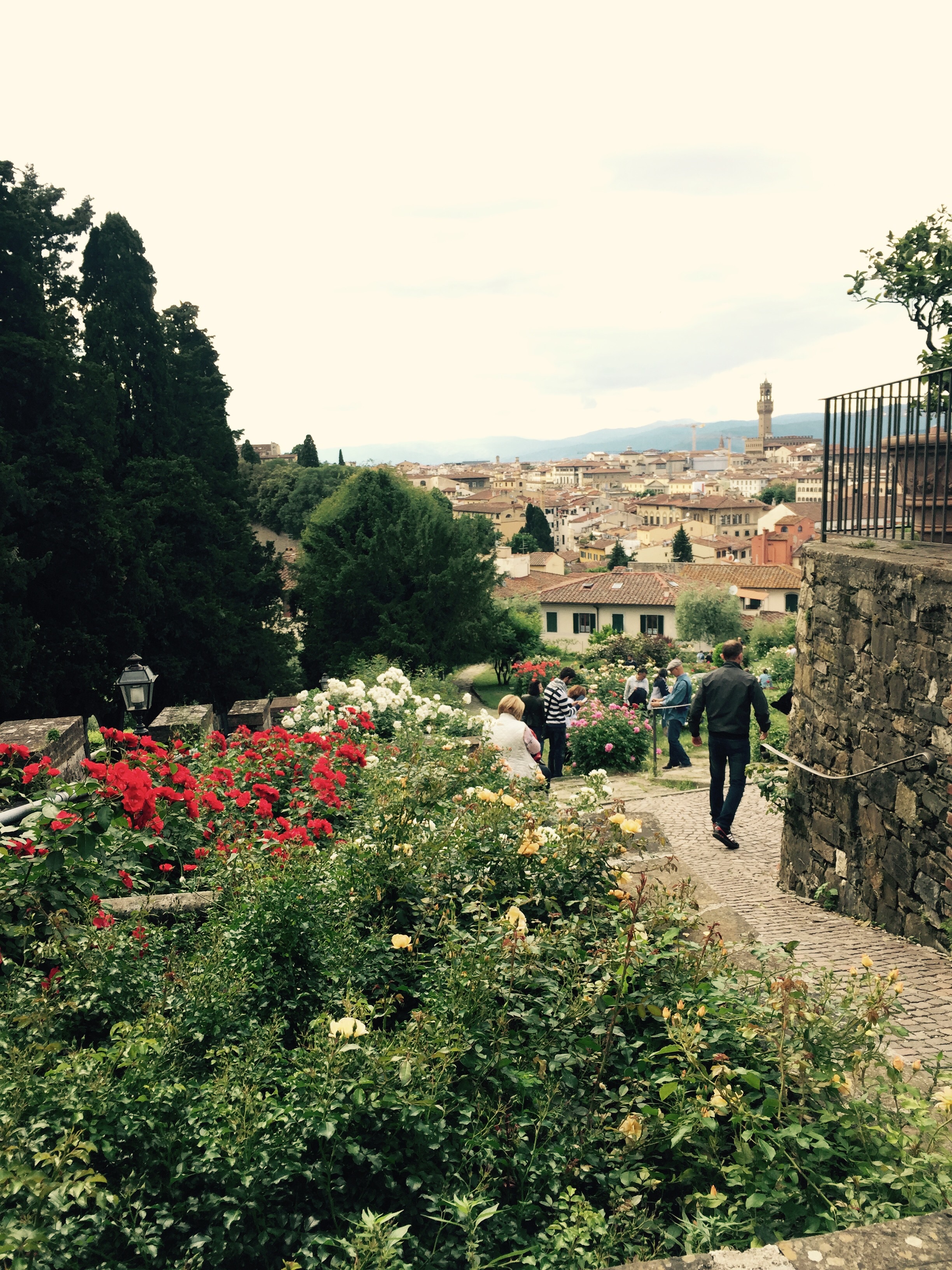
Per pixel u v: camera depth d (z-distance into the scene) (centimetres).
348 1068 280
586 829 486
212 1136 258
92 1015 341
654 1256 260
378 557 3603
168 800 523
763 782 855
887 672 627
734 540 12725
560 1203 274
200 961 359
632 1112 312
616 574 7012
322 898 384
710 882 810
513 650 4588
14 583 2091
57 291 3028
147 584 2494
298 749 714
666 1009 327
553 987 349
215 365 3791
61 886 376
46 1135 249
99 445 2538
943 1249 206
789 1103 310
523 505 18512
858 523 762
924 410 666
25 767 586
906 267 927
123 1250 243
